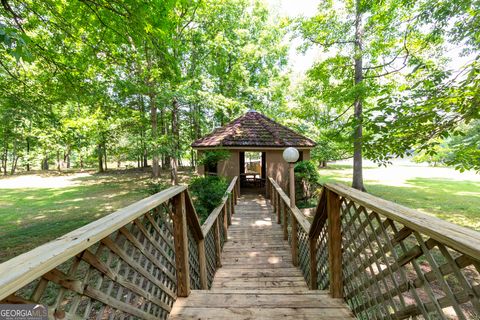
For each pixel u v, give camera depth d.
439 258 3.64
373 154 3.49
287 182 9.50
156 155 11.30
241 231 5.05
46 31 4.91
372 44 7.61
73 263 0.90
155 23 3.84
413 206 7.55
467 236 0.78
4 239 5.12
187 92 9.34
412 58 5.84
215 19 12.60
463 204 7.73
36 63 4.88
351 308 1.89
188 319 1.82
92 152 19.48
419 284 1.06
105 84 6.23
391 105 3.21
